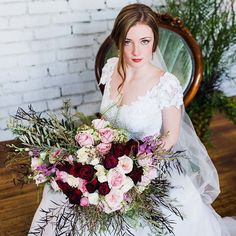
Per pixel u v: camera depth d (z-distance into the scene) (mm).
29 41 2258
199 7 2102
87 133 1070
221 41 2078
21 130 1142
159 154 1098
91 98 2609
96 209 1073
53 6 2209
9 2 2104
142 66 1312
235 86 3025
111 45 1883
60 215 1248
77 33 2352
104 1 2318
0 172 2211
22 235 1798
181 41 1786
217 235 1477
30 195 2061
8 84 2342
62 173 1038
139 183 1074
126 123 1304
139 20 1200
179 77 1777
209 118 2227
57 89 2484
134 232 1210
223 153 2432
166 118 1290
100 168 1020
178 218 1284
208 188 1567
